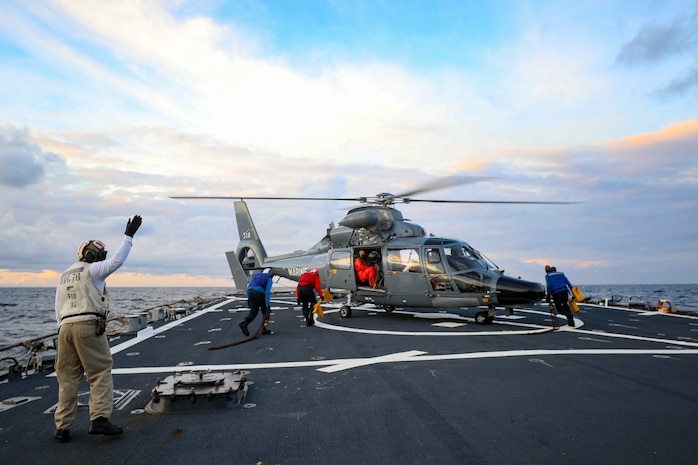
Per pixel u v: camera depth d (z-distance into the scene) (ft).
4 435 12.98
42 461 11.07
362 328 37.40
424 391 17.03
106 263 12.96
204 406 14.90
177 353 26.32
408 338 31.17
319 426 13.29
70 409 12.58
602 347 26.68
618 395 16.16
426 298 42.09
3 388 18.89
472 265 40.68
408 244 43.68
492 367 21.15
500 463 10.45
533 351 25.31
